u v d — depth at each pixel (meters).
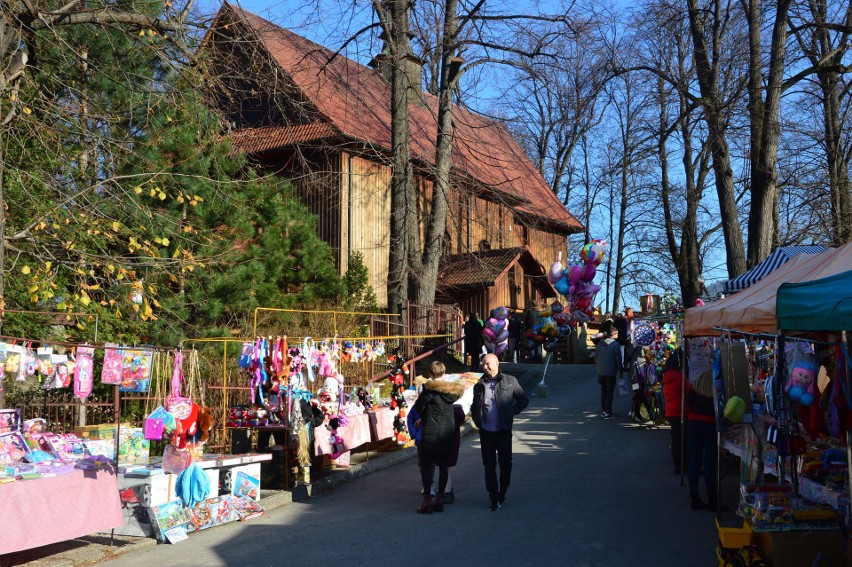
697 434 8.93
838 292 5.29
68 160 12.55
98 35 12.91
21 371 7.36
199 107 13.09
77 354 7.74
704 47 20.78
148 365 8.11
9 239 10.70
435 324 22.64
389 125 30.23
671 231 34.69
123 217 12.33
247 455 9.45
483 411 9.19
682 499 9.41
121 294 12.12
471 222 33.50
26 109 10.79
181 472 8.43
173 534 8.09
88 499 7.37
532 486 10.42
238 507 9.04
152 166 12.92
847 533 5.68
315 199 27.05
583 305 18.38
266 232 18.27
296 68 23.59
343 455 11.91
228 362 14.04
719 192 20.44
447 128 23.56
